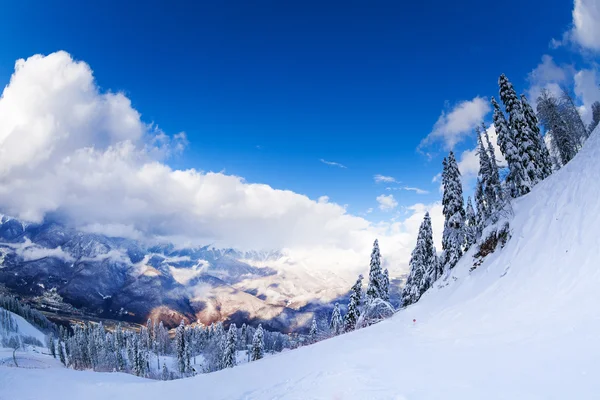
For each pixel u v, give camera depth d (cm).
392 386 902
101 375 2034
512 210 2566
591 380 728
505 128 3173
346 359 1371
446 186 3706
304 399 936
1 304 18888
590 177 1923
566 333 1073
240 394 1223
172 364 11825
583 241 1628
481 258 2575
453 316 1903
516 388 766
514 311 1553
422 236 4112
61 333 16012
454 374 938
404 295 4356
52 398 1529
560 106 4512
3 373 1883
